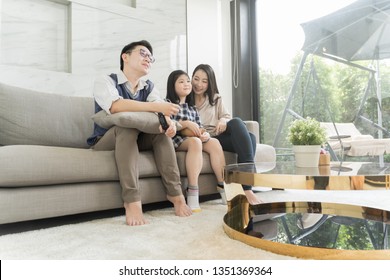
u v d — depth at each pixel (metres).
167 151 1.47
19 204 1.15
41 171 1.17
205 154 1.74
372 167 1.19
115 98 1.41
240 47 3.24
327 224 1.15
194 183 1.54
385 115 2.48
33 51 2.01
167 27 2.66
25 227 1.26
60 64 2.12
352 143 2.45
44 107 1.67
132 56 1.60
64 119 1.73
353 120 2.66
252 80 3.30
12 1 1.94
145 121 1.33
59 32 2.12
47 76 2.00
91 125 1.83
